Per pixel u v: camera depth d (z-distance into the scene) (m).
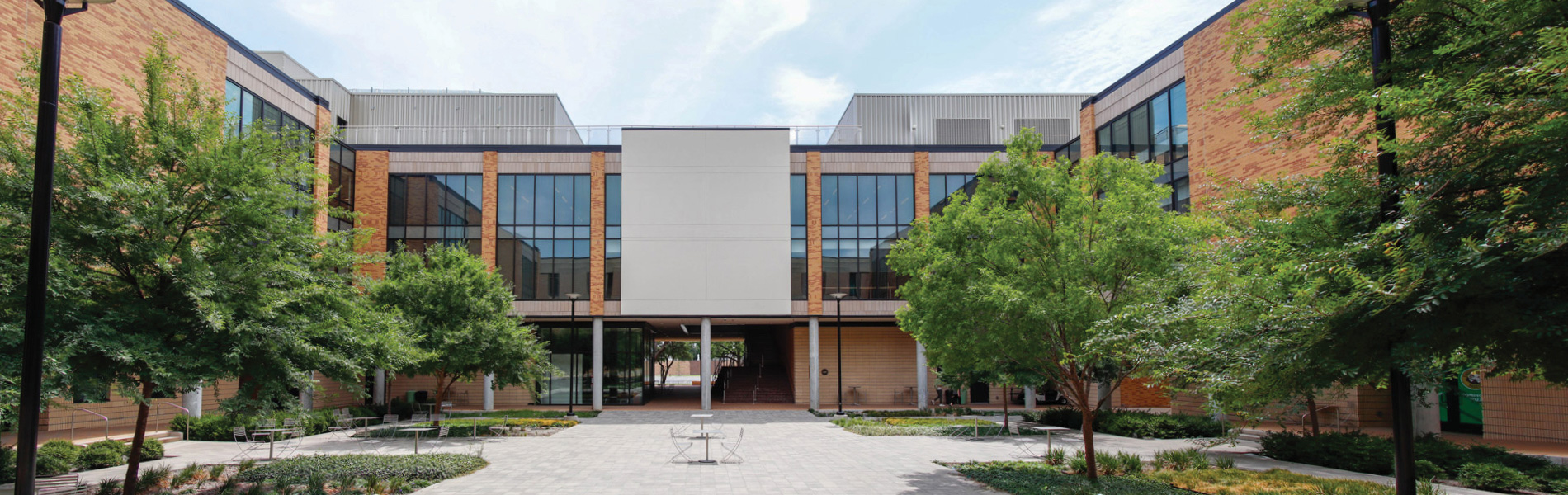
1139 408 33.81
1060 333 13.38
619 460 17.84
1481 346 6.36
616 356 39.22
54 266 9.12
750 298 34.66
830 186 36.34
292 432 20.81
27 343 7.38
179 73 12.59
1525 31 6.36
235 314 10.91
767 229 35.00
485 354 24.34
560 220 35.59
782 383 42.97
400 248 25.98
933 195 36.53
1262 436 20.66
